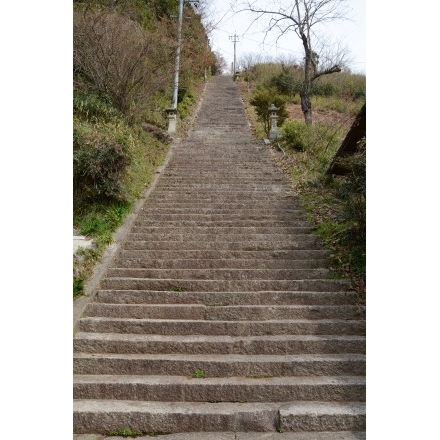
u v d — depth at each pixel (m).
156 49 11.29
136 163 7.88
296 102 21.14
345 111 18.94
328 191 8.11
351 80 22.08
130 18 12.56
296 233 6.75
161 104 14.87
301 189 8.55
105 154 6.98
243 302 5.04
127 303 5.09
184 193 8.49
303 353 4.29
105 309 4.88
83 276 5.28
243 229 6.80
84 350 4.34
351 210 5.67
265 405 3.68
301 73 22.48
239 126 15.50
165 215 7.35
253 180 9.28
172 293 5.10
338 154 7.55
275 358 4.14
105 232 6.38
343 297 5.00
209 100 20.59
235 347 4.30
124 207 7.28
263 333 4.55
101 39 10.09
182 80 17.81
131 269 5.64
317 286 5.22
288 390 3.78
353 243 5.80
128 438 3.45
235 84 25.64
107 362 4.11
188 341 4.32
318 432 3.48
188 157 11.04
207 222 7.09
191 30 15.38
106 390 3.82
